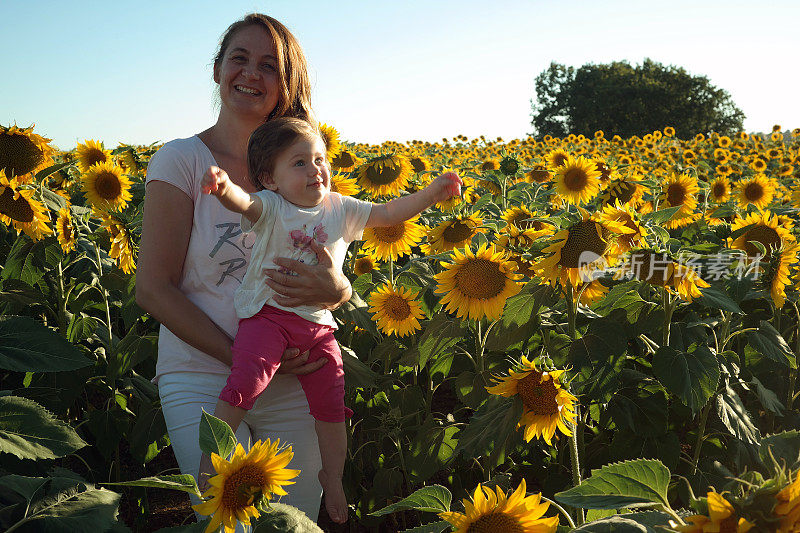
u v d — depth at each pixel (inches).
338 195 103.5
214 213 97.3
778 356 134.6
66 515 67.3
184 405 94.9
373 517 143.6
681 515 60.7
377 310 136.4
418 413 153.2
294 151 96.7
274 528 60.2
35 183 137.4
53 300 159.8
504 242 135.2
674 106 2295.8
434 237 148.7
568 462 142.8
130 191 171.5
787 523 47.2
